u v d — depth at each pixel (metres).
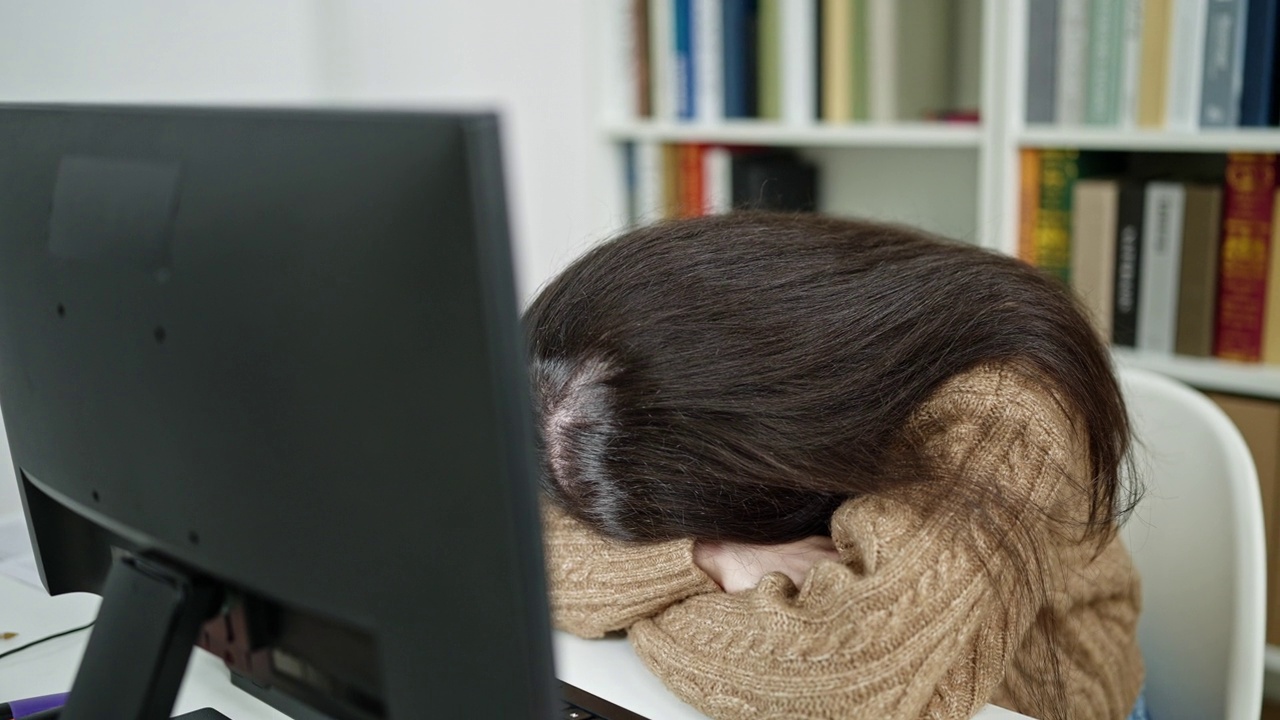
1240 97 1.61
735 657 0.77
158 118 0.52
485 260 0.41
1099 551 0.95
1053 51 1.76
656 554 0.87
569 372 0.90
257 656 0.58
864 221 1.04
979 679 0.76
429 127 0.41
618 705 0.78
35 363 0.62
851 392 0.86
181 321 0.51
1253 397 1.71
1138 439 1.09
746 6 2.09
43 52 1.53
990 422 0.83
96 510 0.61
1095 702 0.95
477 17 2.15
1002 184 1.84
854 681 0.71
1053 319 0.91
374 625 0.49
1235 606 1.04
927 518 0.77
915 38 2.01
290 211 0.46
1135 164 1.94
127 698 0.57
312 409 0.47
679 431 0.86
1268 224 1.62
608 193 2.32
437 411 0.44
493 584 0.45
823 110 2.06
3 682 0.85
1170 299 1.72
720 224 0.98
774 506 0.88
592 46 2.26
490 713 0.47
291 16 1.90
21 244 0.60
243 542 0.53
